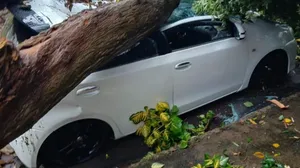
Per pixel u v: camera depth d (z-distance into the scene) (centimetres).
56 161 370
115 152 398
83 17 246
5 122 200
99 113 361
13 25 347
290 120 394
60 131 355
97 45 244
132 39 281
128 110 380
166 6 317
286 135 371
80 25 240
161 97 397
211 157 342
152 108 395
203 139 371
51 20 338
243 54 455
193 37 413
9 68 192
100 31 248
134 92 375
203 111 462
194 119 447
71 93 338
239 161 336
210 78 432
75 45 231
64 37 229
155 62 382
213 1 406
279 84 519
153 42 380
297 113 406
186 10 421
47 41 222
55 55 219
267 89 507
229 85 460
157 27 323
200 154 350
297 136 368
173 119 392
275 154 343
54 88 218
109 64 357
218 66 434
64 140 364
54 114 341
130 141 413
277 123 390
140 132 393
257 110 433
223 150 353
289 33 498
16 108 201
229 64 445
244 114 455
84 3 391
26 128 218
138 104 383
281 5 400
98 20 250
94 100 352
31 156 348
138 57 375
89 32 241
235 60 449
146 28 295
